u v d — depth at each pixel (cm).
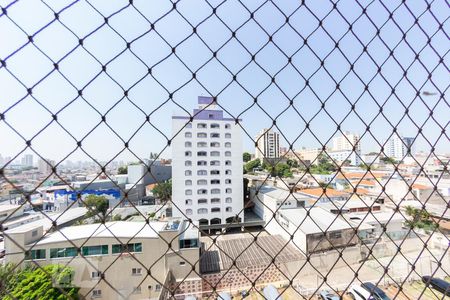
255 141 126
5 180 92
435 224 137
